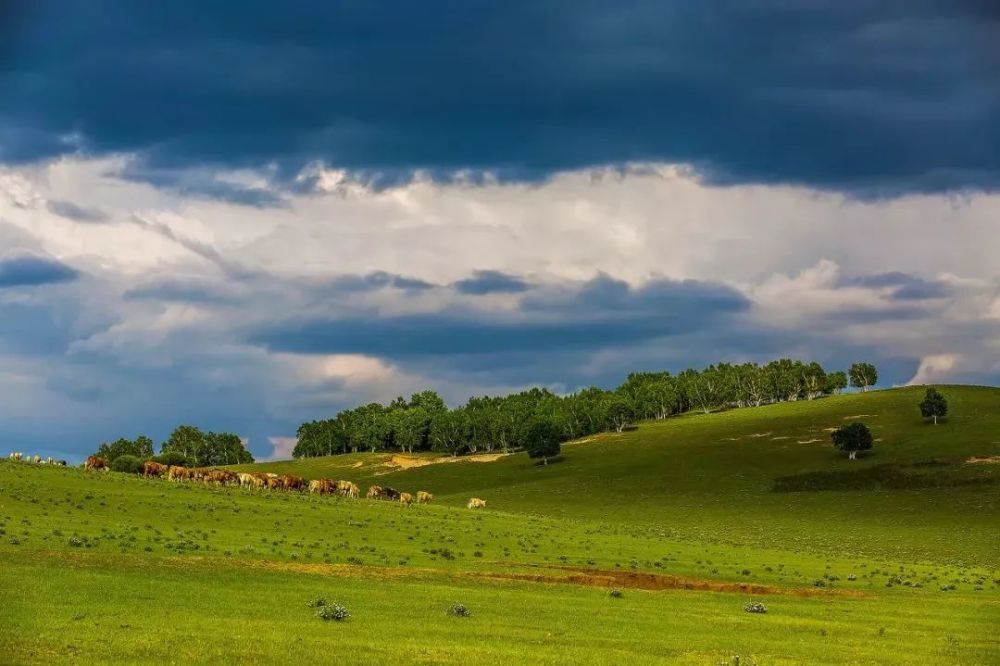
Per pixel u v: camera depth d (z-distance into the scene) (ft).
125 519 211.61
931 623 144.87
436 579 164.35
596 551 238.48
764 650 113.60
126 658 87.10
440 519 286.46
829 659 109.50
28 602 112.06
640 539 281.95
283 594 134.51
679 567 215.51
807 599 169.58
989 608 165.99
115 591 123.85
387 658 93.66
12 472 263.90
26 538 165.78
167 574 142.61
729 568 219.20
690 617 137.69
